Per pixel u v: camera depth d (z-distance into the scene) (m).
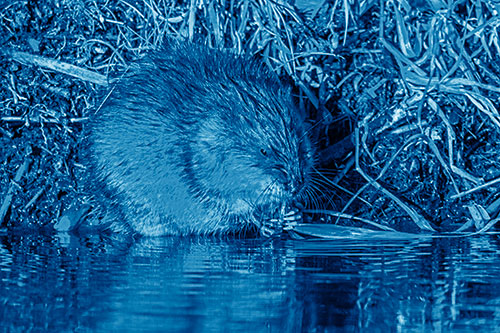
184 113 7.97
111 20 9.80
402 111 9.19
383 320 3.81
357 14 9.54
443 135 9.21
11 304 4.18
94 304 4.15
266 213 8.25
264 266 5.50
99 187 8.27
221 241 7.67
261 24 9.45
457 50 9.17
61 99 9.62
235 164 7.82
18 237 8.04
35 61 9.64
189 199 8.07
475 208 8.51
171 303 4.16
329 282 4.81
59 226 8.89
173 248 6.89
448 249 6.60
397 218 8.96
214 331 3.60
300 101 9.34
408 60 8.99
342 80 9.43
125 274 5.14
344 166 9.21
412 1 9.41
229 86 8.02
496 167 9.20
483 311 4.02
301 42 9.60
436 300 4.30
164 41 8.95
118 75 9.51
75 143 9.52
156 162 7.97
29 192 9.38
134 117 8.06
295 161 7.76
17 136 9.56
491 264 5.59
